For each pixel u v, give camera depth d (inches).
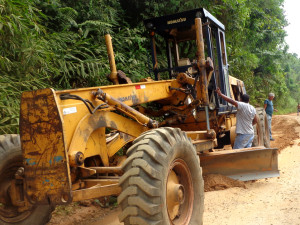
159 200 102.4
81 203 178.5
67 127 113.1
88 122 121.5
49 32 276.4
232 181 191.2
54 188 103.9
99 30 300.2
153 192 100.3
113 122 135.0
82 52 273.9
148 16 358.9
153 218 100.9
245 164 194.1
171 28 225.5
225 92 242.1
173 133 119.7
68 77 267.1
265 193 177.6
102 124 128.6
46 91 103.0
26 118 105.9
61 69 248.8
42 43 230.2
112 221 152.6
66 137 111.9
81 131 117.3
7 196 123.3
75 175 117.1
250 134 225.5
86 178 126.6
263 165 193.9
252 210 151.9
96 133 132.1
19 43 209.9
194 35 240.2
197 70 181.5
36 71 228.4
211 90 231.6
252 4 657.6
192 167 130.6
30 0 222.2
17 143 127.0
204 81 176.1
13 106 188.7
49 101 102.9
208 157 193.8
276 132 501.0
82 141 117.0
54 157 103.5
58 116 102.2
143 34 350.9
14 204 120.1
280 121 666.8
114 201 181.3
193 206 129.3
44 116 103.7
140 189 100.6
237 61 555.8
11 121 181.6
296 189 179.9
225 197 173.0
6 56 213.9
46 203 105.7
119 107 133.9
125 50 332.5
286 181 199.5
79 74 252.1
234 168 194.9
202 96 178.2
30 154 106.3
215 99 223.0
